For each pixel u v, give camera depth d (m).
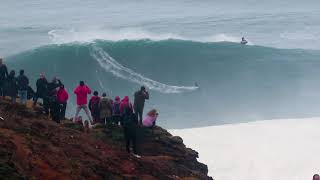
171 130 111.31
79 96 68.75
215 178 86.31
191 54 168.38
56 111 62.56
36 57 165.12
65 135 54.41
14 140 45.25
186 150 69.19
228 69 163.50
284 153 95.38
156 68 162.88
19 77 66.38
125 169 51.66
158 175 53.91
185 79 157.38
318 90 147.88
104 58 163.88
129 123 58.50
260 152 96.00
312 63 165.50
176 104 140.00
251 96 146.00
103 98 68.25
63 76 159.50
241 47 174.25
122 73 159.00
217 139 103.19
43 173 41.69
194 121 127.75
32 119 57.00
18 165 39.53
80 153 50.28
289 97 144.25
